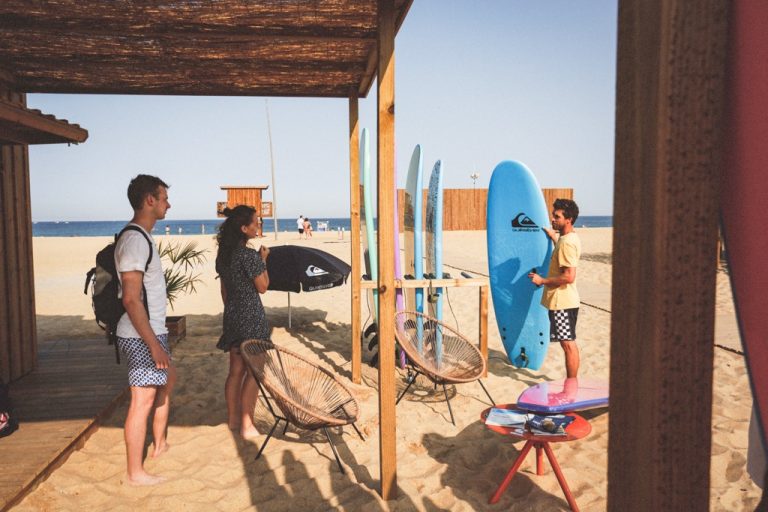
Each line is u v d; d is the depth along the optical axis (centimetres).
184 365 521
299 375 376
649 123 69
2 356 416
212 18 307
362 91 451
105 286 270
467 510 268
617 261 76
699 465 71
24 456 296
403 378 478
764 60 67
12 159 435
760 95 68
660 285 69
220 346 355
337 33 331
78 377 445
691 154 67
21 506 260
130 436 284
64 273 1327
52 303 887
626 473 77
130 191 273
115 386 420
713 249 68
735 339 556
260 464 317
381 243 271
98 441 341
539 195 510
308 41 342
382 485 277
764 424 71
